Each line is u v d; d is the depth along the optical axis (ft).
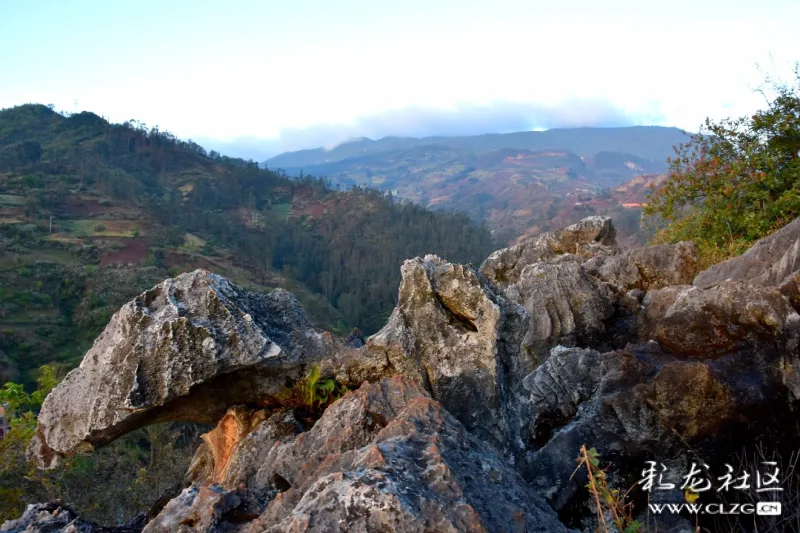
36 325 175.11
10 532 12.63
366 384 13.58
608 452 13.25
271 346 14.15
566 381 15.11
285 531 7.83
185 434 51.93
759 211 33.78
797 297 14.94
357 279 325.62
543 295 22.77
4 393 28.07
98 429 13.39
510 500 9.56
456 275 15.98
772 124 35.04
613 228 38.58
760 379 13.32
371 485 8.20
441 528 7.84
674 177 39.47
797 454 12.35
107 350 14.02
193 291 14.89
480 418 14.80
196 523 10.32
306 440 12.58
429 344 15.57
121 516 25.21
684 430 12.90
